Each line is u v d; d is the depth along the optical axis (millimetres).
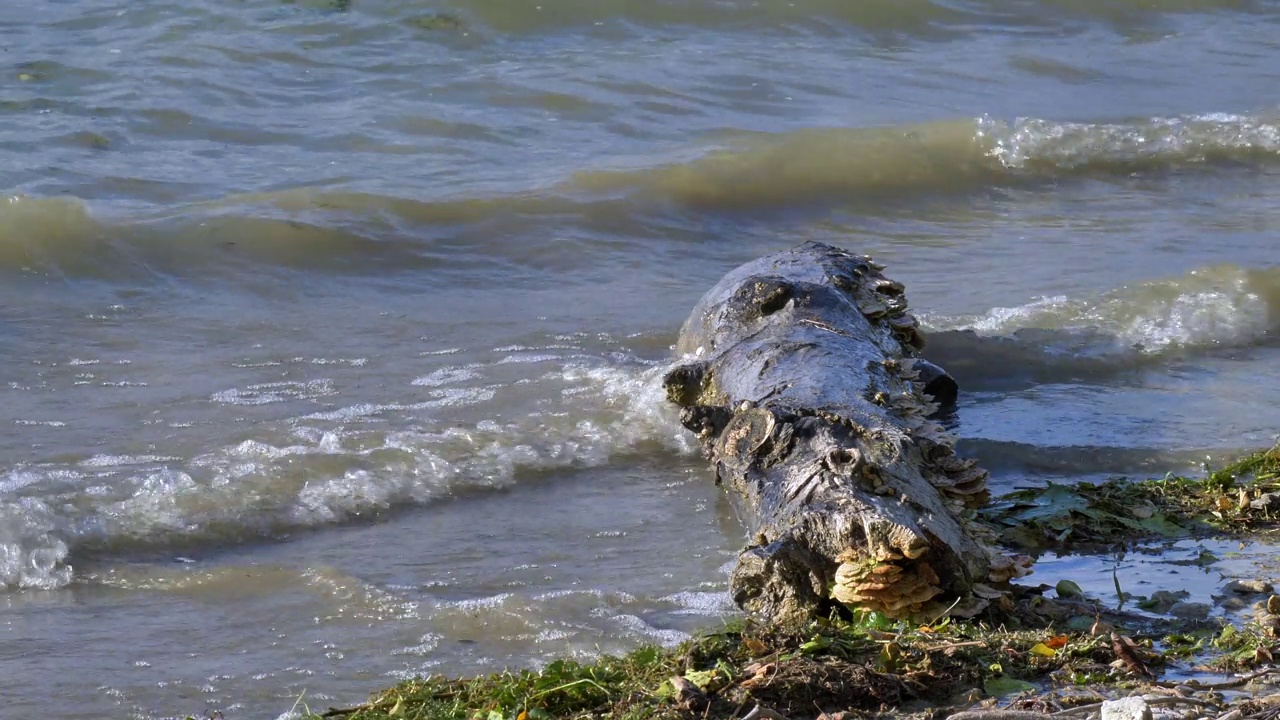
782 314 21812
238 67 43688
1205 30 55281
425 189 34531
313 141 38438
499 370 24609
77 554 17469
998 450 21328
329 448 20719
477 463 20609
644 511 19359
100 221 30375
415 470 20219
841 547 15188
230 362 24875
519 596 16312
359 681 14492
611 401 23203
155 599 16484
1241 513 18875
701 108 42844
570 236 32875
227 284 29109
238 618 15992
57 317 26781
